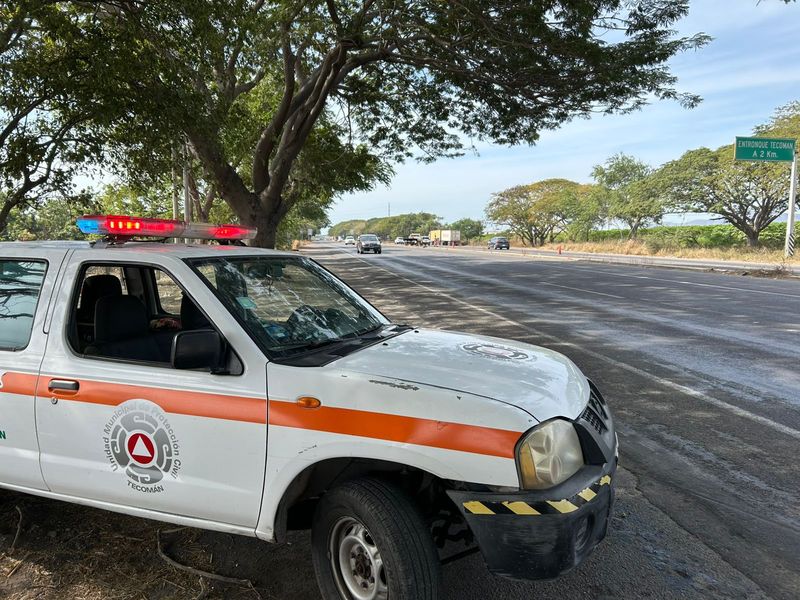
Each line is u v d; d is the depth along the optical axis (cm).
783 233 4453
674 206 4503
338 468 265
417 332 356
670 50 1139
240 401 261
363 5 1218
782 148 3022
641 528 353
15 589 292
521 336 966
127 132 1031
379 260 3728
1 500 390
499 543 221
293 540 339
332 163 1703
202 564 313
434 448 229
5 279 335
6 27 888
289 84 1459
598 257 4047
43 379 304
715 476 425
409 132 1745
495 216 7344
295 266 372
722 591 290
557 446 233
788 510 374
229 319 279
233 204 1439
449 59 1304
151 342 353
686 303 1385
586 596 285
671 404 591
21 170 931
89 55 908
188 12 926
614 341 917
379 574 241
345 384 248
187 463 272
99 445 291
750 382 671
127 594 287
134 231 328
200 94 1055
